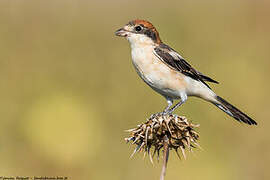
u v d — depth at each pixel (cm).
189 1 2148
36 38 1905
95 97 1636
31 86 1666
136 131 813
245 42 1895
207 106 1487
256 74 1709
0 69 1736
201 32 1931
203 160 1322
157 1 2150
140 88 1634
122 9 2114
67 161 1362
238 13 2045
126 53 1831
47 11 2067
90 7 2123
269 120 1570
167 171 1297
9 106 1584
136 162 1351
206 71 1744
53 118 1452
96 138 1438
